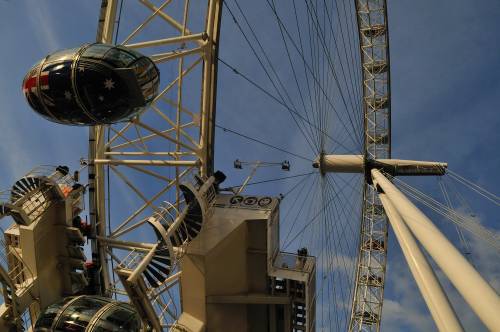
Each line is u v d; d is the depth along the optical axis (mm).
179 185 23203
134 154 28297
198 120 28188
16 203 23422
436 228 16672
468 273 12852
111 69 18109
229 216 23953
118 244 27984
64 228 25172
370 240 36000
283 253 25219
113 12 26688
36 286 23516
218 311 23094
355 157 32219
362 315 34938
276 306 23781
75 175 27359
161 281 21578
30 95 18750
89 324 21391
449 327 14867
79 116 19047
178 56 25500
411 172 31453
